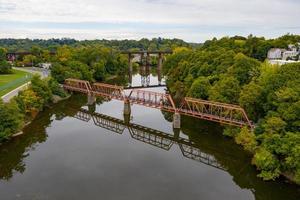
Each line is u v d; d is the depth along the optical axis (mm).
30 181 65750
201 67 128500
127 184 65062
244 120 84875
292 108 65562
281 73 79000
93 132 99438
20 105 100188
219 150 84312
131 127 105875
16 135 91188
